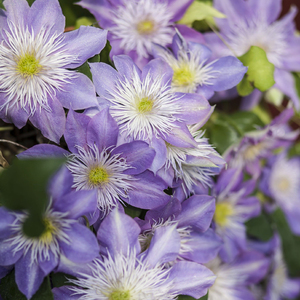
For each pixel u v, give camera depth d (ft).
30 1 2.25
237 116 2.58
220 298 2.54
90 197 2.08
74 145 2.13
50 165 1.89
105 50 2.24
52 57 2.16
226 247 2.53
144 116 2.19
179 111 2.21
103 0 2.31
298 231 2.85
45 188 1.92
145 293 2.15
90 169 2.17
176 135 2.18
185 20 2.40
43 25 2.18
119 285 2.14
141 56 2.35
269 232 2.68
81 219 2.11
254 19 2.53
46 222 2.09
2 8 2.17
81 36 2.17
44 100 2.16
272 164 2.73
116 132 2.13
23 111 2.17
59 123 2.15
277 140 2.56
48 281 2.11
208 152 2.22
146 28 2.35
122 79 2.19
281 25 2.59
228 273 2.57
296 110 2.57
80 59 2.16
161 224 2.21
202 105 2.21
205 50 2.33
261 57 2.33
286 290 2.97
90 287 2.13
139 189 2.18
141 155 2.14
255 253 2.61
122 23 2.34
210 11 2.42
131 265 2.14
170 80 2.23
